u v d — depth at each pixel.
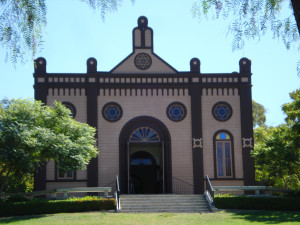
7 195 20.33
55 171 24.44
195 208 19.92
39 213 18.22
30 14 8.38
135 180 27.36
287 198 18.98
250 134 25.42
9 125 17.61
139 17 26.66
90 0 8.52
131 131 25.36
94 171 24.50
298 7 6.11
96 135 24.97
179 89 25.88
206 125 25.53
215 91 25.92
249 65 26.27
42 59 25.53
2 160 17.28
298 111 20.59
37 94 25.09
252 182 24.89
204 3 8.08
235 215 17.52
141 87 25.75
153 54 26.28
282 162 21.88
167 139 25.28
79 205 18.89
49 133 18.36
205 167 25.05
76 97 25.39
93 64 25.75
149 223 15.42
